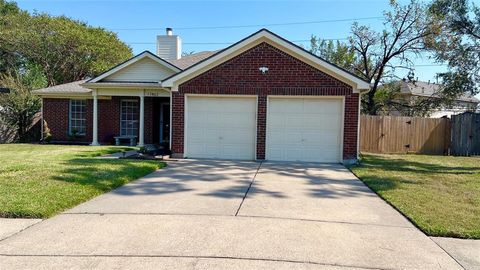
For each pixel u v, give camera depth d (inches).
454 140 657.0
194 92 493.4
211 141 499.5
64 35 1207.6
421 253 165.9
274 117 484.1
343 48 977.5
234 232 187.8
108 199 256.1
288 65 472.4
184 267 145.5
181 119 498.0
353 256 160.2
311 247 169.3
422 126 661.9
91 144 678.5
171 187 300.5
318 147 478.3
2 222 199.8
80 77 1321.4
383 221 214.2
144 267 145.0
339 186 319.6
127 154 529.0
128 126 717.3
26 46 1194.0
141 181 324.5
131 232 185.9
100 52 1273.4
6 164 376.5
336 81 464.4
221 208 234.5
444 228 197.3
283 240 177.5
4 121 772.0
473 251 169.8
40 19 1221.7
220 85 487.5
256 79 479.8
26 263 147.8
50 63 1245.1
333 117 474.3
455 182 340.8
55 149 580.7
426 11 763.4
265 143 483.5
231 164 443.5
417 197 272.2
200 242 172.9
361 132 667.4
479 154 660.1
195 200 255.9
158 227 194.4
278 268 146.1
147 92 653.3
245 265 148.3
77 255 156.2
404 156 606.5
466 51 756.0
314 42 1155.9
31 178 297.6
